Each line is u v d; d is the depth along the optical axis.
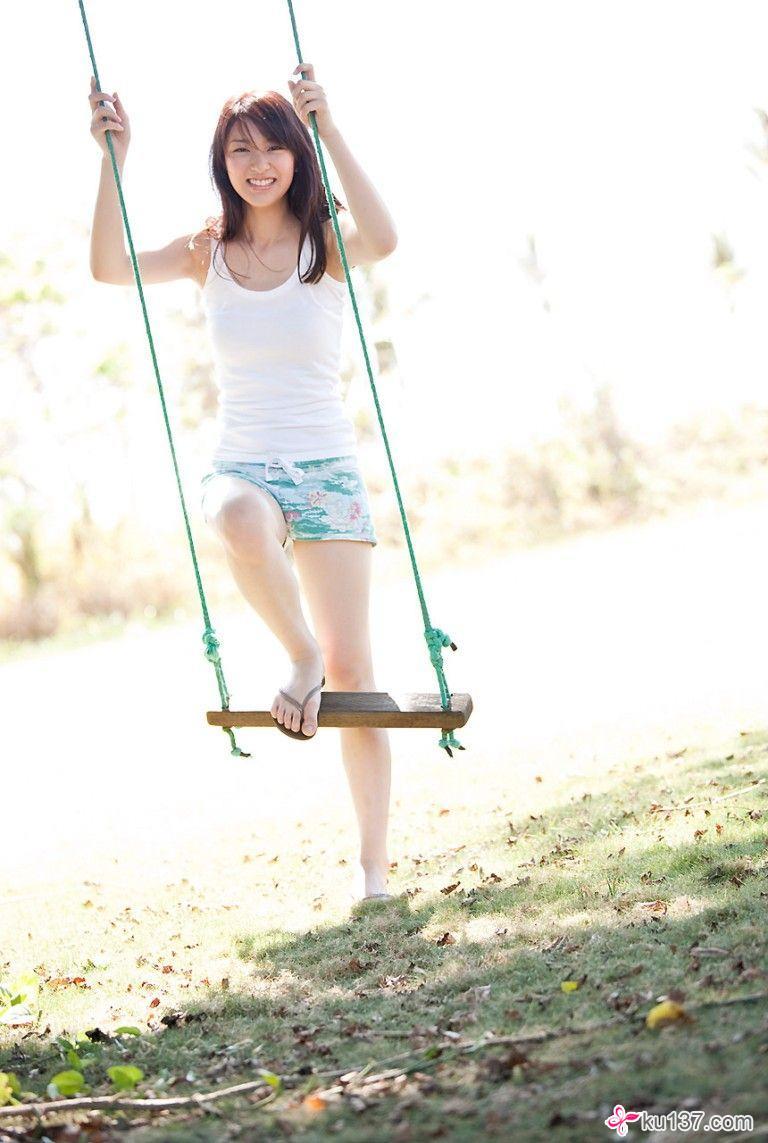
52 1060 3.83
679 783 6.49
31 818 9.17
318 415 5.07
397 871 5.66
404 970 4.23
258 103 4.97
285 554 5.07
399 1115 3.01
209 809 8.45
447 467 30.33
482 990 3.81
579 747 8.23
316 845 6.62
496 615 17.42
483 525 28.25
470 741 9.22
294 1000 4.11
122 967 4.82
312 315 5.04
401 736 9.90
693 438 29.98
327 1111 3.10
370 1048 3.54
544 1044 3.31
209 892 5.93
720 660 10.89
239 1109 3.22
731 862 4.71
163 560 28.48
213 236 5.19
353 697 4.80
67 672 20.28
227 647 19.08
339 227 4.79
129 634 25.16
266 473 5.01
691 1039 3.14
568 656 12.84
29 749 12.73
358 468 5.21
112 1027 4.08
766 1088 2.82
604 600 16.95
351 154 5.01
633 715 9.09
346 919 5.01
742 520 23.98
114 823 8.48
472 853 5.77
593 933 4.21
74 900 6.23
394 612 19.81
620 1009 3.47
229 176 5.02
